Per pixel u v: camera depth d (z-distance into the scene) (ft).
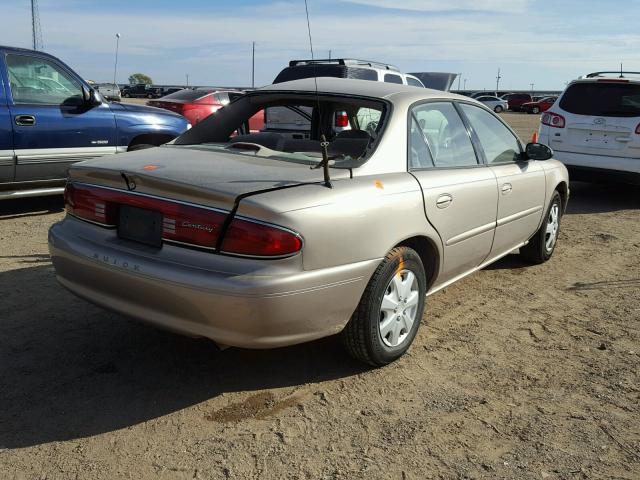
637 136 27.66
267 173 10.22
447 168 12.88
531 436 9.62
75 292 11.07
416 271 11.68
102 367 11.34
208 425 9.65
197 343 12.46
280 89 13.80
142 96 159.74
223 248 9.25
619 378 11.63
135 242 10.21
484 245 14.29
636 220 26.45
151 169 10.29
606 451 9.29
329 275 9.68
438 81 54.24
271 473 8.54
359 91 12.83
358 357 11.21
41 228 21.08
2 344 12.02
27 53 21.58
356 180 10.53
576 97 29.50
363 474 8.58
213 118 14.25
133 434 9.33
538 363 12.19
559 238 22.81
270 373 11.36
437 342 13.02
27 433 9.22
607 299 16.16
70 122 22.43
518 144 16.55
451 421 9.97
